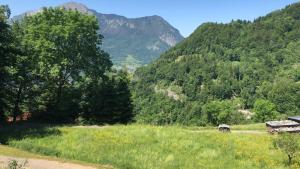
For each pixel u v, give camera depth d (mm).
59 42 65625
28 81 61531
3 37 51562
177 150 41094
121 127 50625
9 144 40781
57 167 30141
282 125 62344
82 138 43406
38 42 62062
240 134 51250
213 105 152625
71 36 66000
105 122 67438
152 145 42062
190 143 42719
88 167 31891
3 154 33312
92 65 69562
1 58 51312
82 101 67062
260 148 43344
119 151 39438
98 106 67250
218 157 39625
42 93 67438
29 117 68250
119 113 67625
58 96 67625
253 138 48375
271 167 37156
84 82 69438
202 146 42562
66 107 66188
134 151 39531
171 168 35156
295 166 37531
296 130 60938
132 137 44469
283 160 39719
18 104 65438
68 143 41562
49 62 62875
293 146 38656
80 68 68625
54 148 39219
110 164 35125
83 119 66625
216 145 43281
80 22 66938
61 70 65188
